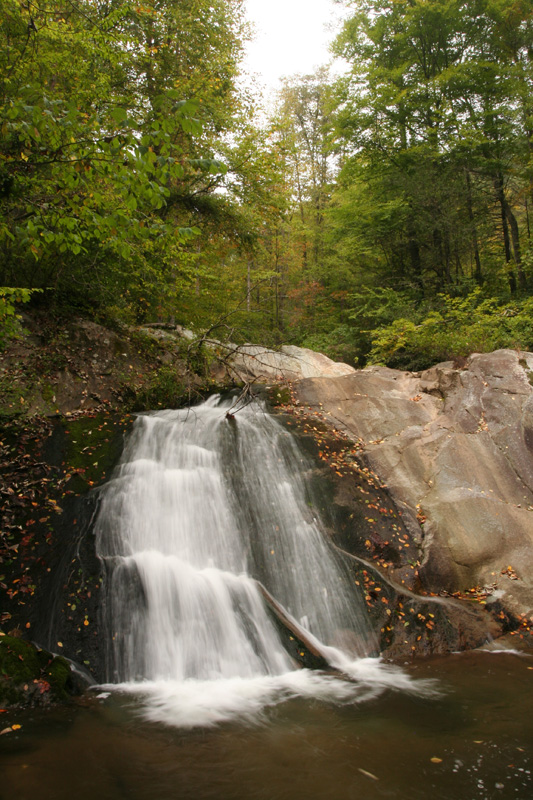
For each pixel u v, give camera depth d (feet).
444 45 58.90
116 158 15.40
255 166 43.60
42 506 19.60
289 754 11.42
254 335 47.11
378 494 24.70
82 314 34.12
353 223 63.67
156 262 36.06
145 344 35.60
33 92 15.34
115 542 18.89
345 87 58.34
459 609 19.29
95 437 24.85
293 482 23.88
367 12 60.18
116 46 33.42
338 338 64.18
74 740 11.75
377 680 15.53
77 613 15.93
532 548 22.22
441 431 27.84
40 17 26.25
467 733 12.38
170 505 20.99
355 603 18.93
